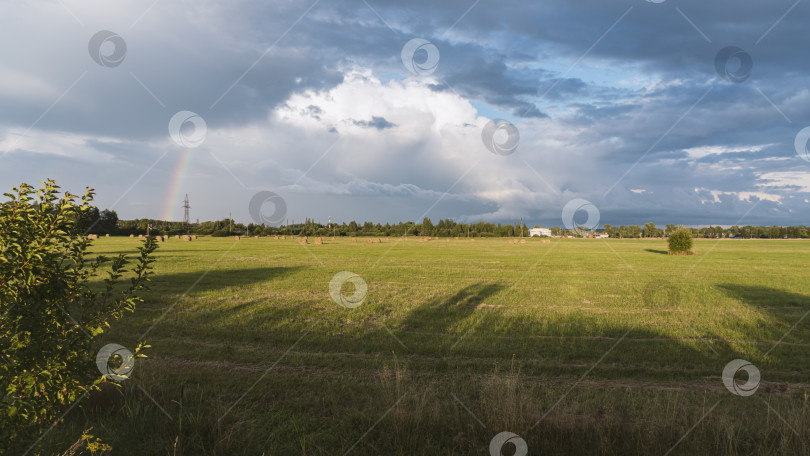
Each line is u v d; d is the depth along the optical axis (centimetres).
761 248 5662
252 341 884
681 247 4075
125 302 397
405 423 479
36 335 343
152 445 447
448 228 13212
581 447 436
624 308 1312
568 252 4494
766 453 420
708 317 1170
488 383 590
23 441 410
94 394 523
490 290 1669
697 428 464
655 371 712
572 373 707
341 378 663
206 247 4822
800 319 1150
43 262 346
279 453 441
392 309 1261
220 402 559
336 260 3092
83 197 367
